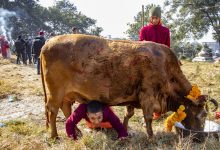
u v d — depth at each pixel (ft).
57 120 23.54
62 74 18.07
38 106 28.53
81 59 17.67
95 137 18.03
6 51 82.58
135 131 20.38
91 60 17.60
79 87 18.03
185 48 167.94
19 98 31.63
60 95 18.37
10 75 48.96
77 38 18.04
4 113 26.32
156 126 21.44
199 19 156.35
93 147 17.44
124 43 17.89
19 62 73.67
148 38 23.90
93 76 17.63
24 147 17.08
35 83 40.96
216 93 31.45
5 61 71.10
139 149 17.26
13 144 17.48
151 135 18.16
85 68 17.65
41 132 20.51
